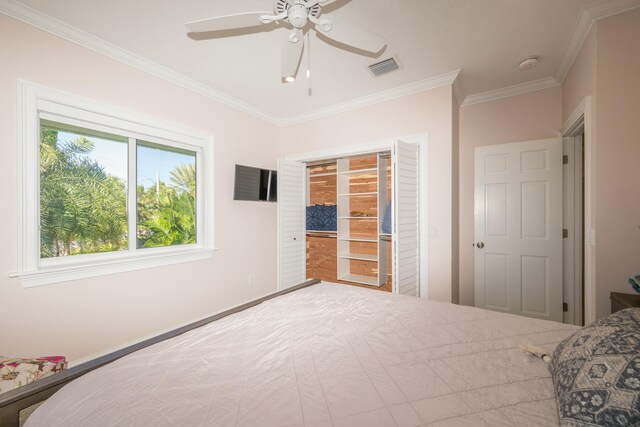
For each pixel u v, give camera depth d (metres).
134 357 1.07
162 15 1.85
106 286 2.21
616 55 1.72
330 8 1.76
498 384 0.92
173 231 2.80
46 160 1.99
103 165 2.29
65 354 1.98
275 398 0.84
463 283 3.21
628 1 1.66
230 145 3.23
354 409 0.80
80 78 2.07
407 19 1.88
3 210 1.74
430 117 2.79
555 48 2.21
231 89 2.98
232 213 3.26
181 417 0.76
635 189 1.68
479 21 1.90
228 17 1.38
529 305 2.87
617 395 0.63
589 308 1.87
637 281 1.54
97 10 1.80
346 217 3.96
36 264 1.87
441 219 2.75
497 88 2.96
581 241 2.72
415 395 0.86
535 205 2.84
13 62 1.77
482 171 3.09
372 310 1.60
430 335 1.28
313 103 3.35
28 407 0.84
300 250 3.91
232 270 3.25
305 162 3.94
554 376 0.90
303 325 1.39
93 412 0.78
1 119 1.73
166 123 2.61
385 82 2.80
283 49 1.73
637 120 1.67
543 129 2.82
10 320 1.76
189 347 1.16
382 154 3.43
